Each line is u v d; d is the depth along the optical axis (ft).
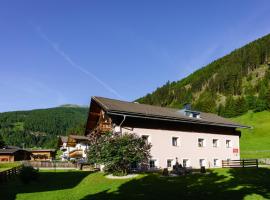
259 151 212.23
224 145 152.05
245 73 641.40
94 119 140.87
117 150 96.73
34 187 94.84
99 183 90.68
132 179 91.61
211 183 85.10
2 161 268.62
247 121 379.14
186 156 133.49
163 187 80.12
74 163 172.76
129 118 119.03
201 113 166.09
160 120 127.34
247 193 71.05
